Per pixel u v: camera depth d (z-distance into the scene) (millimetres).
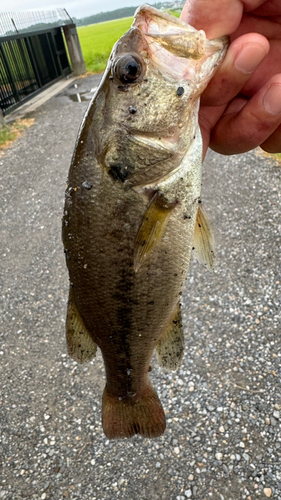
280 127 191
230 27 158
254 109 175
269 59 186
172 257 182
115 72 168
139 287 181
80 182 171
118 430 231
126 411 231
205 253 203
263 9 170
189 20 162
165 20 162
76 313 202
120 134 170
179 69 163
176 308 211
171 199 177
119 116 170
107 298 182
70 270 186
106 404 232
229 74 159
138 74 166
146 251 174
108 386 227
